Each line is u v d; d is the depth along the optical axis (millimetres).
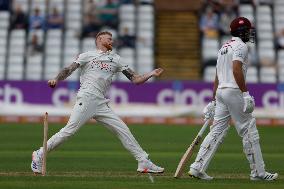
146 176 35375
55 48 89562
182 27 95375
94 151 50094
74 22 92312
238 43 33531
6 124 72812
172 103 77562
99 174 36469
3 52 89188
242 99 33688
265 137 63781
